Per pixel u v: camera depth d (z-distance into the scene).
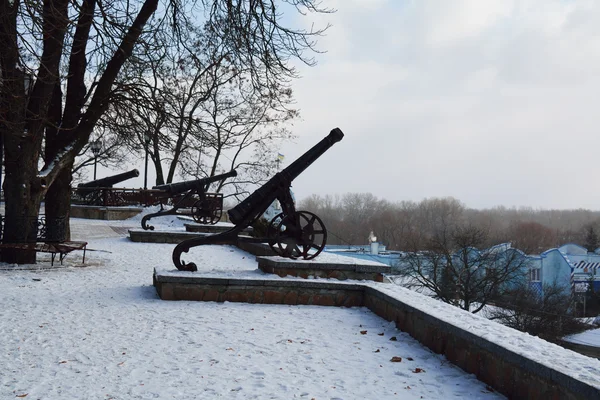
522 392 4.64
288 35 14.60
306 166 10.49
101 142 33.12
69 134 13.80
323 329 7.54
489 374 5.22
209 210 23.88
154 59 14.48
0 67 11.49
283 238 10.30
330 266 9.91
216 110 31.59
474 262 32.94
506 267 32.66
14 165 12.73
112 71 13.55
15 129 12.06
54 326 7.14
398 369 5.72
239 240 10.26
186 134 15.64
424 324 6.82
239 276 9.58
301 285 9.39
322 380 5.27
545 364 4.36
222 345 6.45
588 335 30.89
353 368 5.72
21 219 12.83
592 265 60.91
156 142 14.91
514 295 32.50
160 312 8.22
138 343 6.41
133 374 5.27
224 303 9.12
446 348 6.19
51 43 12.24
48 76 11.97
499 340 5.22
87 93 14.66
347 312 8.90
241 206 10.16
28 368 5.38
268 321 7.89
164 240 20.45
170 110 15.50
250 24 14.25
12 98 11.75
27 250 12.89
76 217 33.47
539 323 31.09
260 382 5.12
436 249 33.66
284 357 6.05
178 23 15.09
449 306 7.35
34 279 10.89
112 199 33.62
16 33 10.71
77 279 11.20
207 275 9.50
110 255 15.85
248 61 14.67
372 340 7.01
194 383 5.04
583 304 46.72
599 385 3.79
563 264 46.19
